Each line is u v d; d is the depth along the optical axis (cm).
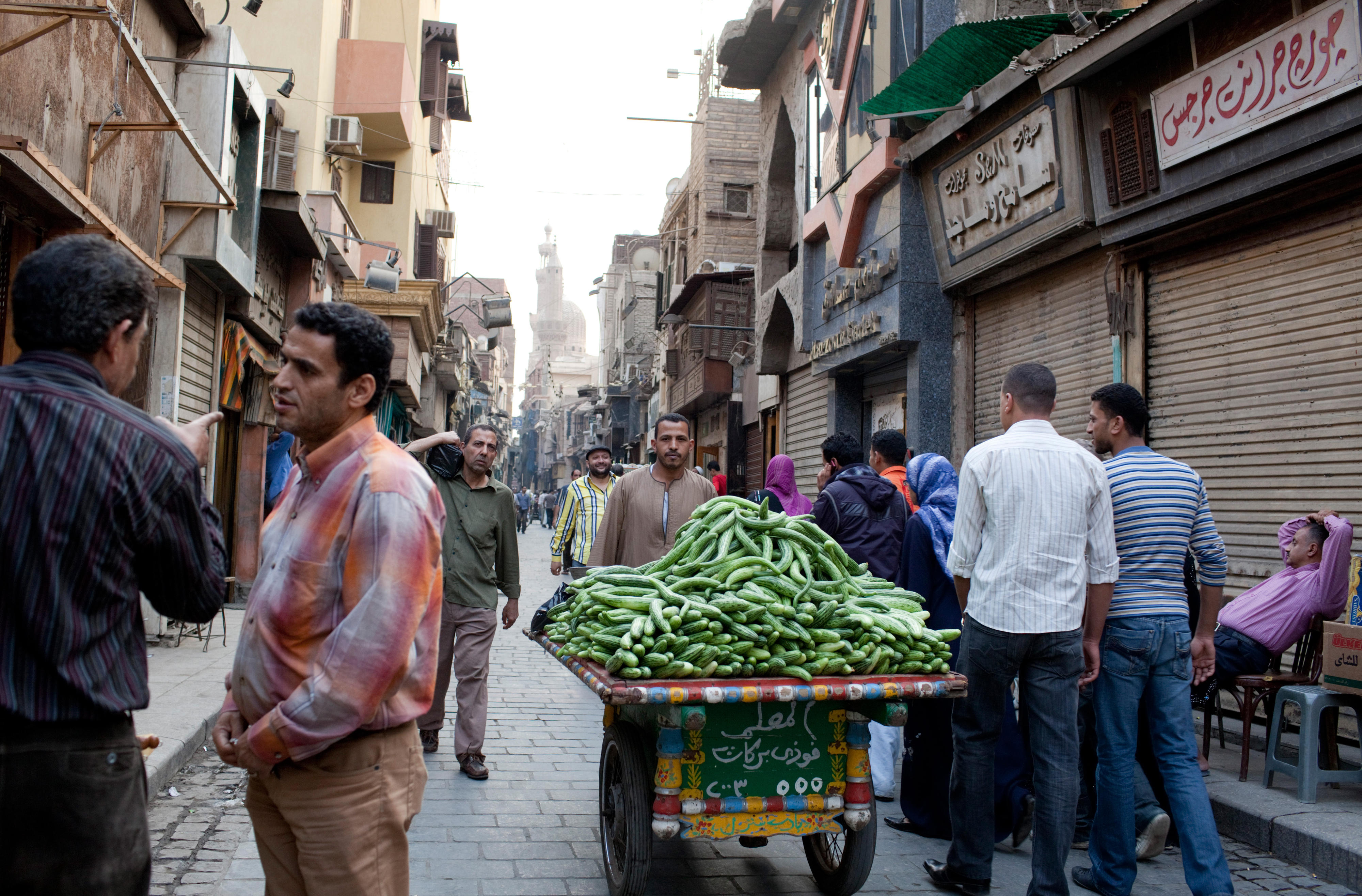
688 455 544
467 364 3644
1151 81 721
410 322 2038
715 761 347
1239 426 679
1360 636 467
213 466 1063
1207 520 405
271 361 1266
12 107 590
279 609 211
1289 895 400
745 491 2020
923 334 1064
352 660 198
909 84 962
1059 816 359
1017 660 370
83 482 175
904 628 353
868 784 360
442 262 2692
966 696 372
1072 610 367
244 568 1218
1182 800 375
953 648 473
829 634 342
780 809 352
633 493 541
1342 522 515
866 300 1170
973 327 1057
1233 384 686
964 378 1052
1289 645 539
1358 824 439
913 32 1033
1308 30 582
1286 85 602
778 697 325
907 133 1092
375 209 2138
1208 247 714
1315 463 616
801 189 1470
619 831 371
